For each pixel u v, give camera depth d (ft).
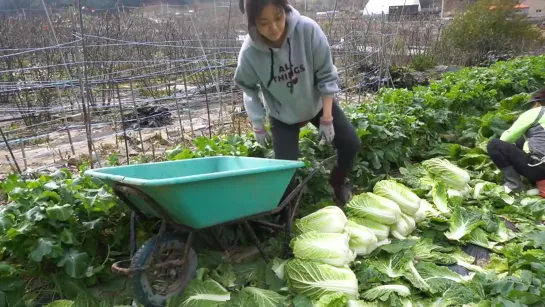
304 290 11.69
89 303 11.48
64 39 49.47
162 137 30.12
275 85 13.87
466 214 15.67
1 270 11.36
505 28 74.95
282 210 14.28
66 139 31.76
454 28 74.95
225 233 13.83
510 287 11.44
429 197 17.93
